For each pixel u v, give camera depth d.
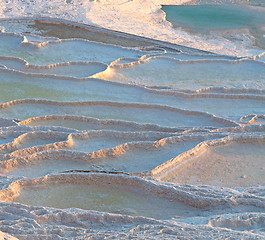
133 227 8.20
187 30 34.84
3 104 16.50
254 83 21.38
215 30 35.34
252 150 13.90
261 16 39.88
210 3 43.88
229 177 12.34
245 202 10.11
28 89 18.73
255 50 30.36
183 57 24.77
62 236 7.41
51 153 12.46
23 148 12.88
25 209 8.66
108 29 29.64
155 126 15.15
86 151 13.02
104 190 10.98
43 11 34.34
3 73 20.09
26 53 24.12
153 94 18.95
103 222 8.53
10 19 30.88
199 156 13.27
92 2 38.09
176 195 10.46
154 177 11.98
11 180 10.82
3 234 6.57
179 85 21.00
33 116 16.11
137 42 28.22
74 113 16.61
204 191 10.67
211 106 18.08
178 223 8.33
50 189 10.88
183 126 15.65
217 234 7.33
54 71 21.55
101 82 19.86
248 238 7.17
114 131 14.04
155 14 38.53
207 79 21.89
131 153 13.16
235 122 15.73
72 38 26.78
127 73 22.03
